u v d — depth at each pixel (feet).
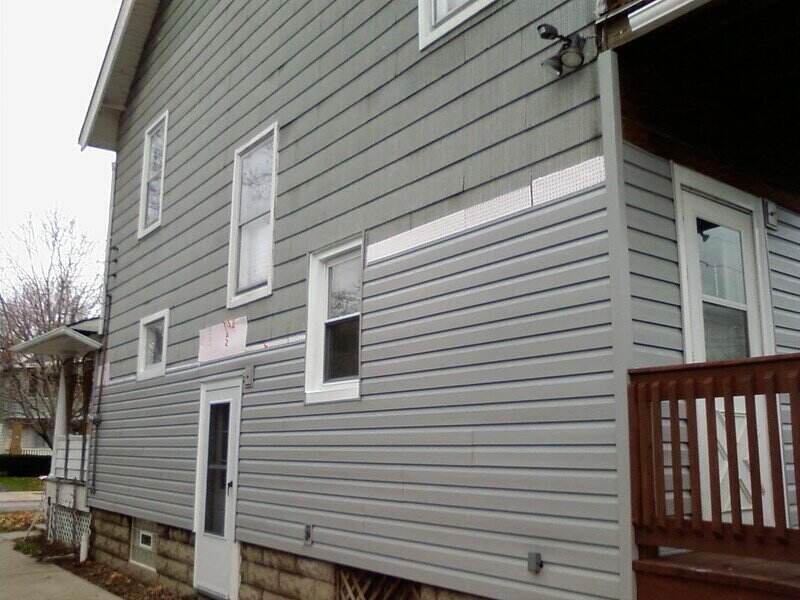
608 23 12.30
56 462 38.91
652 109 12.80
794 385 9.21
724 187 14.20
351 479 17.16
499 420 13.48
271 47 23.40
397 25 17.67
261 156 23.58
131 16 33.06
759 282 14.73
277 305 21.22
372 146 18.02
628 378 11.35
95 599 25.17
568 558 11.92
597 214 12.19
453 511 14.21
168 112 30.78
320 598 18.07
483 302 14.17
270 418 20.77
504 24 14.56
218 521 22.99
